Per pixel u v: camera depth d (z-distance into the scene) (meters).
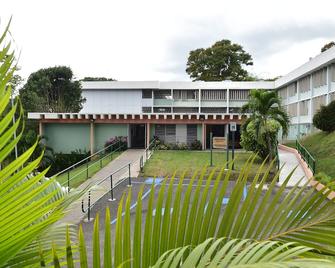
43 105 33.41
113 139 25.95
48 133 26.48
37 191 1.19
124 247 1.26
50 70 39.19
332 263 0.91
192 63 61.28
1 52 1.06
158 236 1.36
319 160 16.89
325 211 1.59
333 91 23.25
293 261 0.94
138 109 37.38
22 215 1.13
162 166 18.34
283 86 35.91
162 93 38.28
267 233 1.50
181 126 27.03
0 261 1.12
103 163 20.61
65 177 17.69
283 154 22.48
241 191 1.55
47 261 1.35
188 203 1.46
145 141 27.36
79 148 26.44
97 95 38.03
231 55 58.41
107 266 1.19
